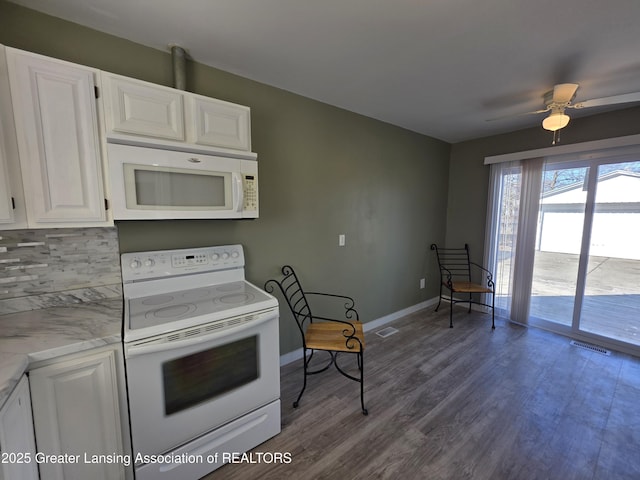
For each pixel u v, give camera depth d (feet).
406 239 11.53
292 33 5.07
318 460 5.08
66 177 4.19
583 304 9.70
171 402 4.33
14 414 3.09
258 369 5.22
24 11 4.43
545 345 9.33
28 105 3.87
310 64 6.16
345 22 4.76
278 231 7.69
